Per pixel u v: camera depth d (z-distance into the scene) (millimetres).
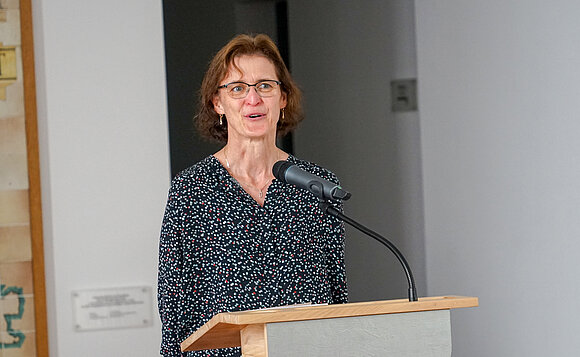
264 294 4109
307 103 8609
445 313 3021
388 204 8664
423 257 8633
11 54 5973
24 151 5969
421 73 8461
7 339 5887
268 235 4180
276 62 4422
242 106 4262
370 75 8695
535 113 6430
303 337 2859
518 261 6785
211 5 8195
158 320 6117
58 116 6078
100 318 6027
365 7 8688
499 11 6910
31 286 5938
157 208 6184
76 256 6043
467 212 7641
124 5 6203
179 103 8031
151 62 6227
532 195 6516
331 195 3322
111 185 6129
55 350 5965
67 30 6117
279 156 4445
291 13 8516
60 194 6051
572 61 5922
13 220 5941
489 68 7117
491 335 7250
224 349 4145
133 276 6117
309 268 4199
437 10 8109
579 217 5895
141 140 6188
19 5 5992
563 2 6012
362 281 8594
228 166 4344
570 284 6039
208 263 4137
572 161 5953
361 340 2920
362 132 8672
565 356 6152
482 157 7305
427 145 8438
